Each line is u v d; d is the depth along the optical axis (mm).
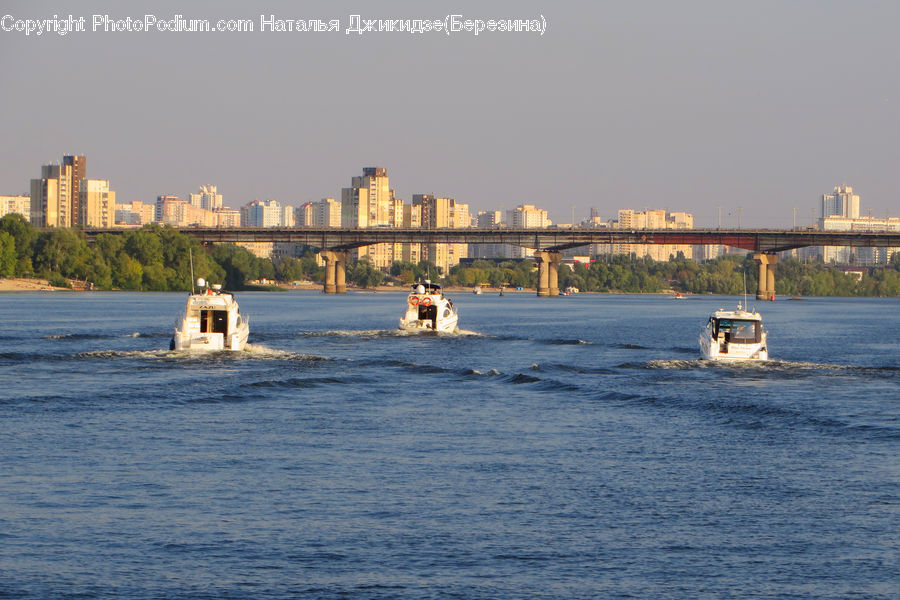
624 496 86250
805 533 76375
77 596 62500
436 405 136375
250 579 65625
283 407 132750
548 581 66125
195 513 79312
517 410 132500
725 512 81688
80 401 132625
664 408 134875
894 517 80625
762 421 124438
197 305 190750
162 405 131625
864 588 65562
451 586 64938
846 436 114938
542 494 86500
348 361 184250
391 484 89250
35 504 80875
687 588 65250
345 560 69375
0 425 114688
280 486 87875
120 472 92188
